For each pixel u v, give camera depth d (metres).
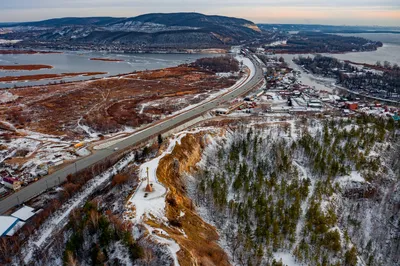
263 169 105.38
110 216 67.19
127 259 55.22
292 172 104.31
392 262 75.94
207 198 87.56
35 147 125.12
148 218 66.19
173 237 60.69
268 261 68.06
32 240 70.56
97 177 97.38
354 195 97.81
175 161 98.31
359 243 80.00
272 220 77.44
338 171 102.81
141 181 82.94
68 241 61.59
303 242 72.44
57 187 94.62
